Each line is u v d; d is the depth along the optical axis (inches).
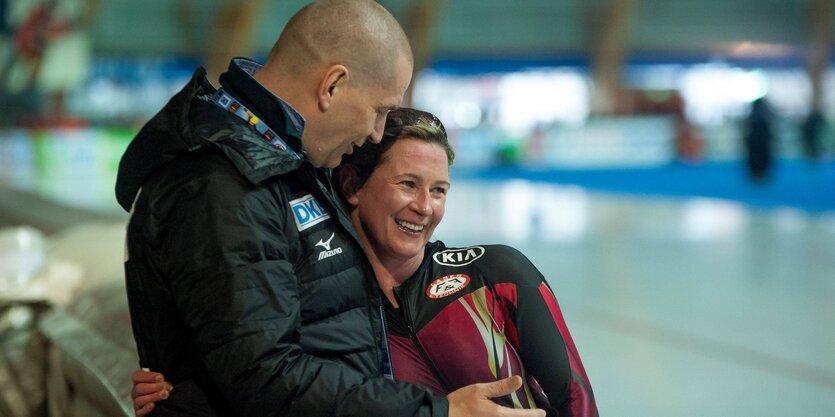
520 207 718.5
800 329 282.8
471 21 1764.3
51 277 211.6
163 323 87.7
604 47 1804.9
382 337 95.3
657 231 543.8
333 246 89.9
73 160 1045.2
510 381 87.0
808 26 1877.5
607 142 1486.2
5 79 1233.4
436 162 98.1
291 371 80.2
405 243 98.5
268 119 87.3
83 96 1482.5
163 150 85.2
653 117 1487.5
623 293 349.7
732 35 1878.7
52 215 523.8
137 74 1599.4
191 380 89.0
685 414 199.9
